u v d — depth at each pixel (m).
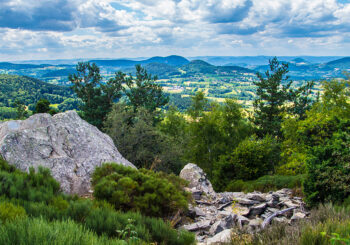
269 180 14.88
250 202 10.05
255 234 4.39
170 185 8.32
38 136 10.70
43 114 12.19
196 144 28.39
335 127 16.27
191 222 8.06
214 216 8.85
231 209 9.66
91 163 11.12
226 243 4.61
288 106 37.28
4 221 3.35
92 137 12.89
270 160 21.61
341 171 8.52
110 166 9.30
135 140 23.20
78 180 9.95
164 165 24.00
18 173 7.33
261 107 36.69
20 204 4.84
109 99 38.78
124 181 7.61
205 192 12.20
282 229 4.34
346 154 9.00
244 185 15.98
